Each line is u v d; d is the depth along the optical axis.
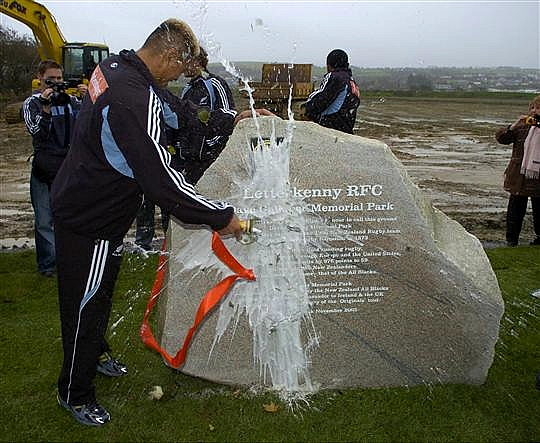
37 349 3.72
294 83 9.83
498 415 3.08
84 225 2.57
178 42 2.58
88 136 2.47
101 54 14.42
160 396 3.18
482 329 3.12
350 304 3.16
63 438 2.85
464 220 7.97
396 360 3.24
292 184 3.02
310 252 3.09
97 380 3.36
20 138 15.05
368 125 18.73
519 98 34.94
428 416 3.05
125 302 4.52
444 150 14.02
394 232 3.05
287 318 3.17
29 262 5.45
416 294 3.12
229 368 3.24
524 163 6.06
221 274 3.09
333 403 3.14
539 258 5.81
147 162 2.40
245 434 2.90
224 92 4.63
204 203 2.58
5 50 23.81
